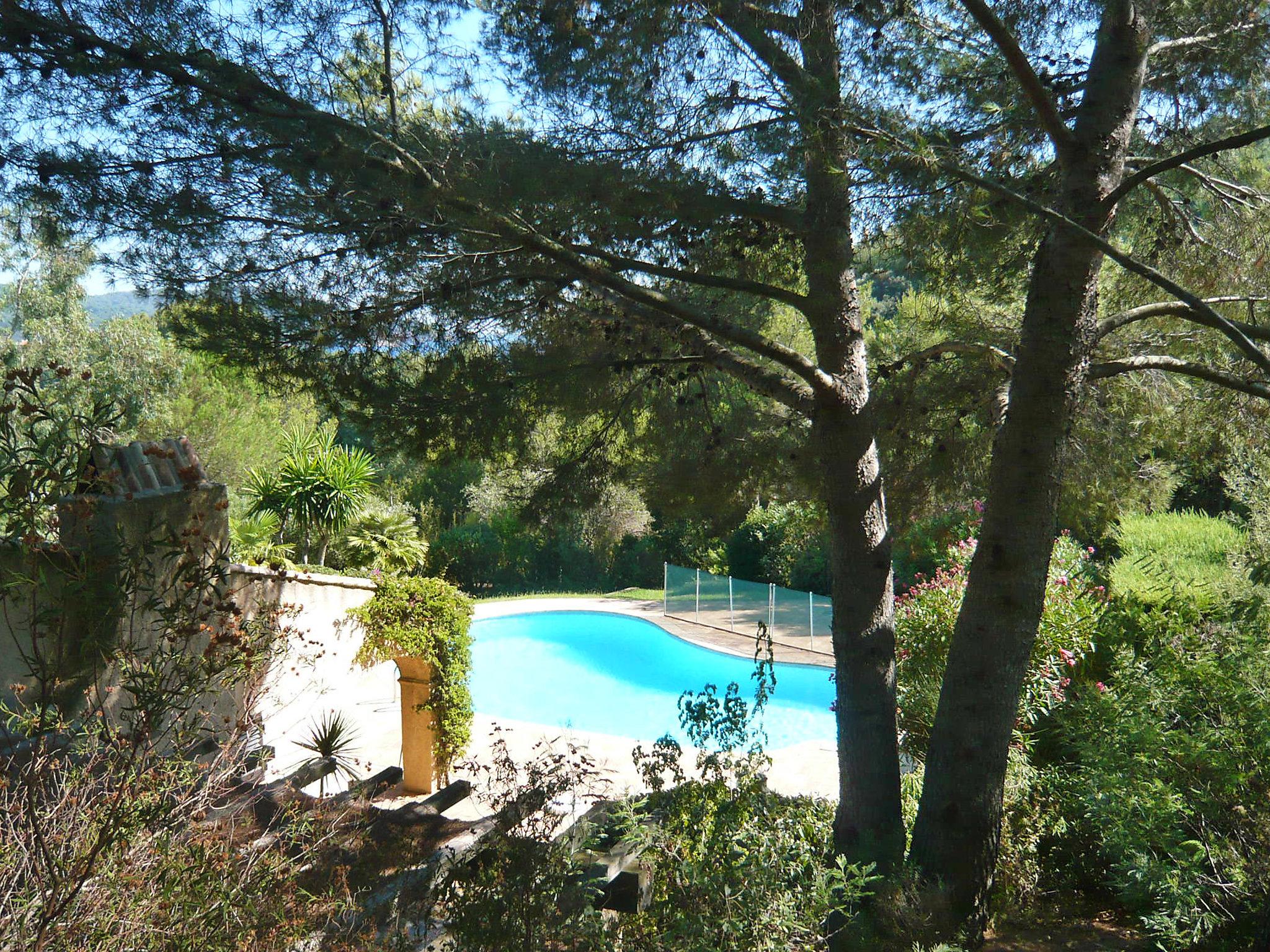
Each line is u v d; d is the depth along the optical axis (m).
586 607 21.64
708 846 4.54
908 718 7.30
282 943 2.92
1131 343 7.05
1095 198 4.69
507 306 5.54
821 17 4.31
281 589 8.30
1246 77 5.21
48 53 3.82
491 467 6.41
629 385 6.57
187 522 5.21
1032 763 6.65
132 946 2.64
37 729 3.02
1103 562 9.41
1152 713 5.44
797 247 6.14
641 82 4.52
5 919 2.51
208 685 3.26
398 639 9.45
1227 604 6.01
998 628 5.05
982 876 5.07
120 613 3.10
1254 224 6.19
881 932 4.51
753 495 7.24
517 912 3.68
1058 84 5.07
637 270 5.00
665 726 15.13
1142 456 8.26
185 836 3.00
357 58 4.81
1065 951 4.85
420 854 4.45
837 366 5.64
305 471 16.91
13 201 4.11
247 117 4.15
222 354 5.19
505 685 17.48
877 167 4.09
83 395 16.86
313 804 4.63
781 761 10.45
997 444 5.12
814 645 17.45
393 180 4.15
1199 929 4.24
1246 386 4.84
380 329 5.16
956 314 7.71
